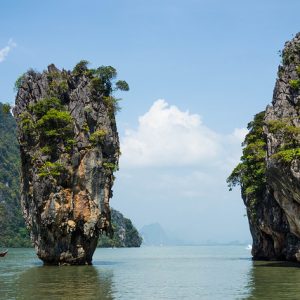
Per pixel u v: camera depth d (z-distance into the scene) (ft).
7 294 99.66
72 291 105.19
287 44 179.01
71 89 200.54
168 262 246.27
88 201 186.91
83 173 187.01
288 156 141.59
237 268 175.52
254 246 233.14
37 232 190.29
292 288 107.55
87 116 194.49
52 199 181.27
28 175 194.70
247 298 93.50
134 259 291.79
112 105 203.21
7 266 187.93
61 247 186.60
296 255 181.27
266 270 158.51
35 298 93.81
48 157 186.91
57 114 187.62
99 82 200.85
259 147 211.20
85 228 185.26
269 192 203.51
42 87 200.54
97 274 149.79
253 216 218.79
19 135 198.80
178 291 107.34
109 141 196.65
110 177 196.34
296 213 150.00
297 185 140.77
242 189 242.58
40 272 155.33
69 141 186.80
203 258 308.40
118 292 104.63
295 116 160.04
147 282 127.65
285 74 172.35
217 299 93.56
